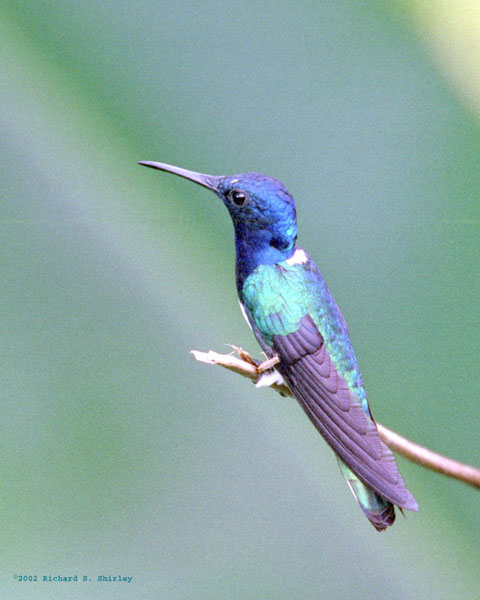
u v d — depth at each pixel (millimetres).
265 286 2494
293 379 2492
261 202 2490
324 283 2498
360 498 2473
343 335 2494
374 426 2480
